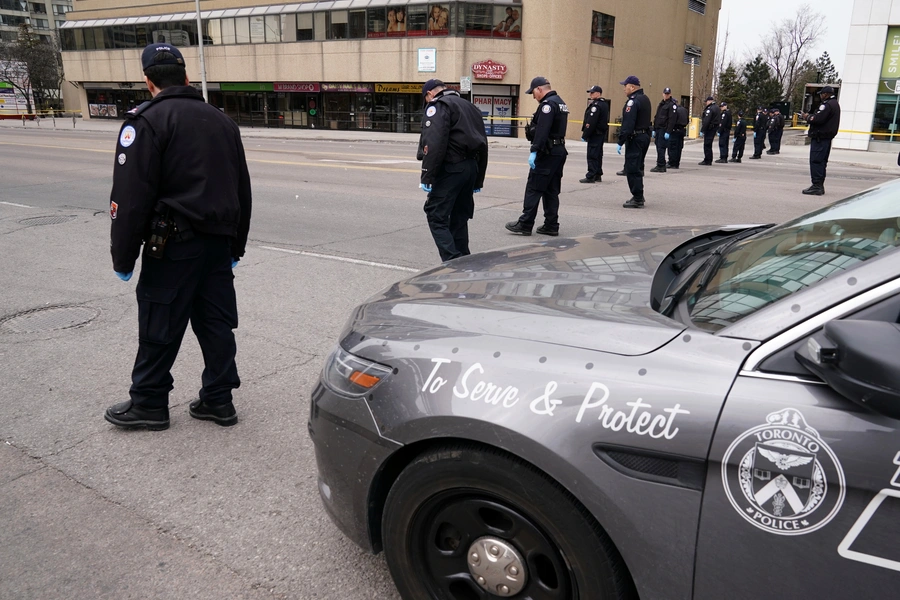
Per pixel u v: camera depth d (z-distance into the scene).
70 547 2.66
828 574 1.49
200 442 3.44
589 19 31.73
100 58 45.09
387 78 34.03
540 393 1.77
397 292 2.55
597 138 12.80
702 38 44.44
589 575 1.76
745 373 1.58
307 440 3.46
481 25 31.56
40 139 26.53
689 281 2.14
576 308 2.04
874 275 1.55
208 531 2.75
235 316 3.54
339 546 2.65
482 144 5.88
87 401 3.88
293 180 13.23
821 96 10.98
